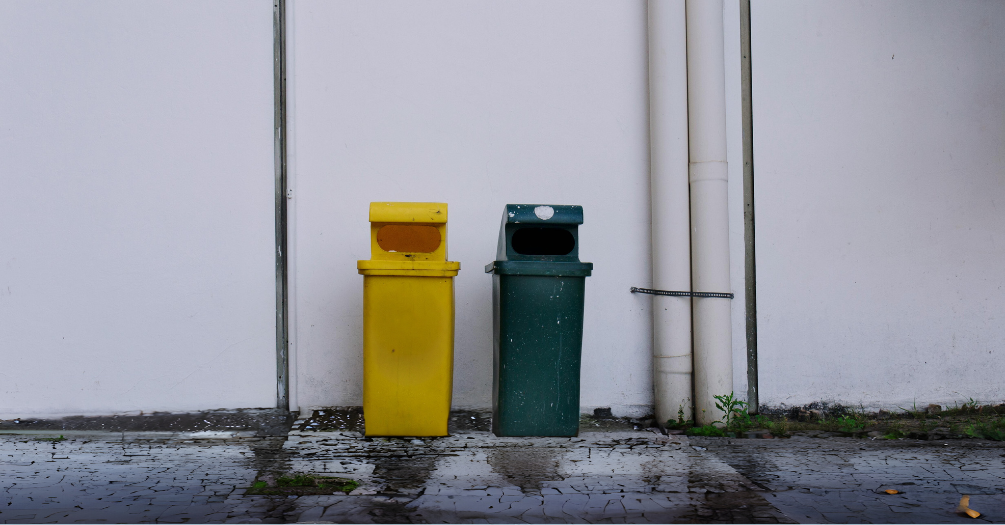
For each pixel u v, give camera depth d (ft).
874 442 14.38
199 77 15.62
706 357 15.57
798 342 16.51
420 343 13.87
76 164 15.43
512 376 14.23
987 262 16.89
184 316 15.61
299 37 15.69
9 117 15.31
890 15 16.72
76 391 15.43
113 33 15.47
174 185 15.58
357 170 15.87
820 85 16.61
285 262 15.79
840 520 9.99
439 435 14.17
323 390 15.72
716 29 15.75
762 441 14.42
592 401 16.30
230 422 15.38
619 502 10.63
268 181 15.74
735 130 16.43
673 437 14.73
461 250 16.12
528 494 10.94
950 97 16.84
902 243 16.72
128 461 12.66
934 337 16.76
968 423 15.84
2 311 15.29
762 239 16.47
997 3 16.88
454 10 16.12
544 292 14.11
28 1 15.33
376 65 15.93
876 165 16.70
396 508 10.27
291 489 11.05
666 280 15.71
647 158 16.38
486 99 16.17
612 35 16.38
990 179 16.88
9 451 13.38
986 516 10.14
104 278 15.48
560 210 14.02
